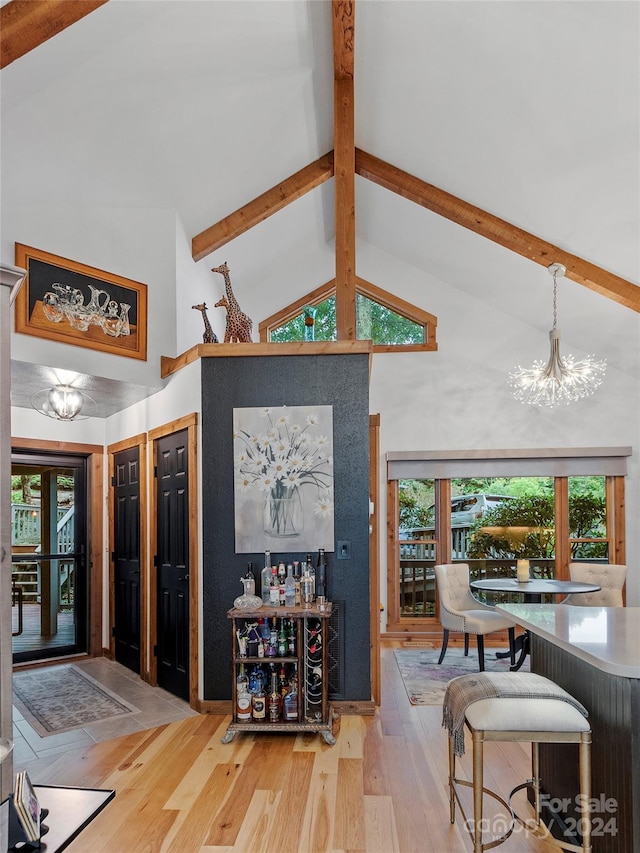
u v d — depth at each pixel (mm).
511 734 2086
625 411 6367
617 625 2545
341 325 4531
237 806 2727
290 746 3414
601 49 3117
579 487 6492
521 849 2381
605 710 2121
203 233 5016
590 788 2119
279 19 3471
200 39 3354
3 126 3303
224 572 4008
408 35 3658
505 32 3309
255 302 6777
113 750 3373
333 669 3941
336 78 4195
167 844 2424
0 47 2598
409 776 3025
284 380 4094
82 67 3176
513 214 4773
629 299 4766
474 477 6520
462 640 6375
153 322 4469
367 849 2385
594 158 3811
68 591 5680
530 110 3727
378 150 5047
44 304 3770
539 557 6480
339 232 4566
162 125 3834
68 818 1451
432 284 6699
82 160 3754
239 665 3676
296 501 4004
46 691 4512
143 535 4910
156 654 4688
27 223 3721
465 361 6598
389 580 6535
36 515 5566
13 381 4168
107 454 5828
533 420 6457
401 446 6574
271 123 4344
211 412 4105
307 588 3715
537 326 6453
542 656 2799
